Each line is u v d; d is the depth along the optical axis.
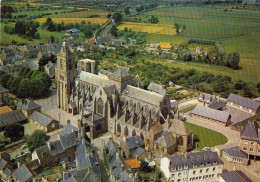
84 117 188.62
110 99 189.38
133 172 141.12
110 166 145.62
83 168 139.88
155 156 160.00
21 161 156.75
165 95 178.12
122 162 143.12
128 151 158.75
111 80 197.38
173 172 138.88
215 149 168.12
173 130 166.38
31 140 166.25
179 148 166.50
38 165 148.50
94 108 195.00
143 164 145.50
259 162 162.00
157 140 163.50
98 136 186.75
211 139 182.62
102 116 191.62
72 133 165.62
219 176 140.88
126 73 197.12
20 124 184.12
